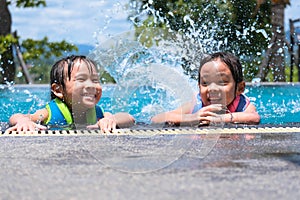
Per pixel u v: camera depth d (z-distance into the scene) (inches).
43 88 261.1
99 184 61.6
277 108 180.9
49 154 79.8
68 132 103.7
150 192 58.1
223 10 268.4
